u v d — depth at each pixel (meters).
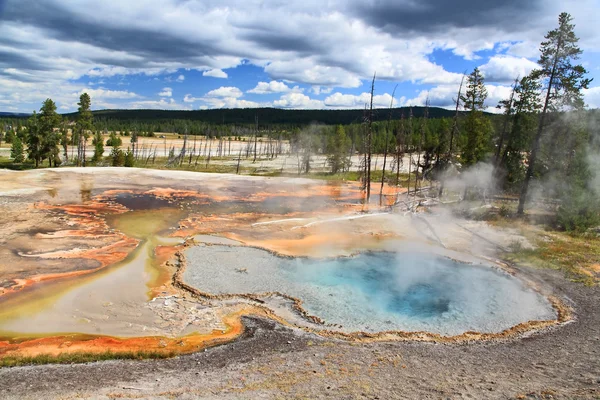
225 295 14.73
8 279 15.57
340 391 7.95
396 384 8.35
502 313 13.55
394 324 12.77
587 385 7.90
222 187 39.94
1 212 25.52
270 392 7.93
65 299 14.10
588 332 11.88
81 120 55.44
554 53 23.00
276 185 42.81
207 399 7.62
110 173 44.00
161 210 28.86
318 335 11.98
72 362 10.06
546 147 28.47
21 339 11.45
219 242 21.33
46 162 60.81
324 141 78.50
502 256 19.38
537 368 9.33
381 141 77.69
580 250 19.61
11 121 138.38
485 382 8.38
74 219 25.06
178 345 11.19
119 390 8.22
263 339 11.62
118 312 13.30
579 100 24.52
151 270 17.25
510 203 31.52
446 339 11.72
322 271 17.39
